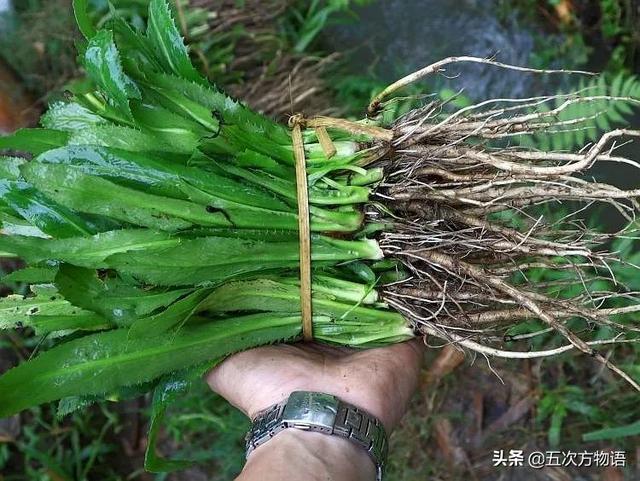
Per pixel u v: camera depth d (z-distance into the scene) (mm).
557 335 421
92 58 230
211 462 469
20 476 476
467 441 436
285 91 474
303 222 244
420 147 260
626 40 458
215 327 248
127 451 484
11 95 473
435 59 498
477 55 494
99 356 232
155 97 246
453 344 271
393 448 441
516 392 435
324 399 234
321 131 249
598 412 415
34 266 252
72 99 272
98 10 484
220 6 489
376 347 271
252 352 260
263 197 245
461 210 269
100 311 236
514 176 256
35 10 497
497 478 427
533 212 427
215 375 266
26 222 260
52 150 234
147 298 232
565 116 387
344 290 256
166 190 237
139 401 490
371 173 251
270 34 495
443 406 443
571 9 473
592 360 423
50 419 478
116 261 220
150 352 237
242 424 452
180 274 229
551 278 382
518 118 263
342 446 229
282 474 210
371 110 272
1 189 242
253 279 247
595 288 381
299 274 256
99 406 489
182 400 462
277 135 257
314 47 511
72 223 246
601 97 256
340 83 485
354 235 255
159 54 262
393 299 262
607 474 410
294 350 264
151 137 240
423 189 259
